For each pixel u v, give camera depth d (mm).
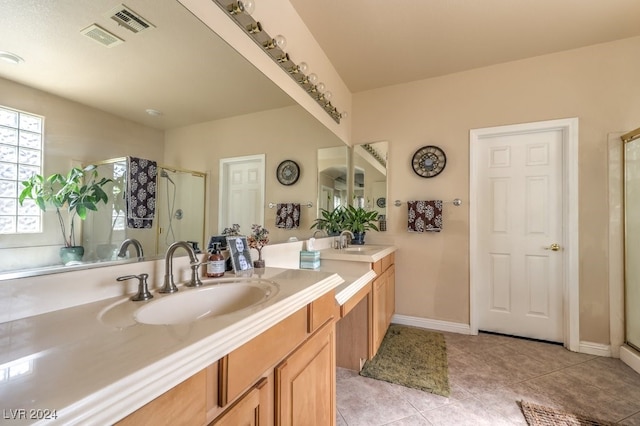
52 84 728
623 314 2117
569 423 1418
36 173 688
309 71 2123
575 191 2285
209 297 1018
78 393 383
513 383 1774
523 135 2547
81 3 792
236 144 1424
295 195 1996
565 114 2348
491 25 2061
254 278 1167
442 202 2730
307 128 2143
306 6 1884
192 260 1024
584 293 2238
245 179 1500
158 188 1023
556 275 2406
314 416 1043
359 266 1959
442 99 2783
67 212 751
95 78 829
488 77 2615
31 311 672
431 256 2760
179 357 514
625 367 1974
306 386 981
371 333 1919
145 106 979
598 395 1650
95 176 825
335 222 2699
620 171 2164
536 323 2463
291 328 909
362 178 3072
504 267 2586
